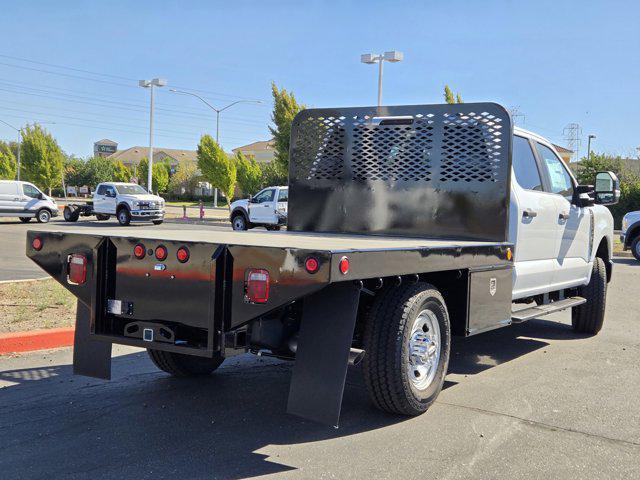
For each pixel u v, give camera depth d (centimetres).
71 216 3272
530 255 605
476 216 566
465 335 479
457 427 436
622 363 631
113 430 421
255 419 446
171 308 399
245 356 630
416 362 454
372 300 442
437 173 582
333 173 632
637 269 1582
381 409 449
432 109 585
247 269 372
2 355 613
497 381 557
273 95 3519
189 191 8550
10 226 2806
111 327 431
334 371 375
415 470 363
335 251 343
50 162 6456
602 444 411
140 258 411
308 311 388
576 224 704
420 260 412
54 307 785
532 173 630
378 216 611
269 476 353
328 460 376
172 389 516
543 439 417
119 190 3150
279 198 2748
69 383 527
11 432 415
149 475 352
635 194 3731
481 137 564
